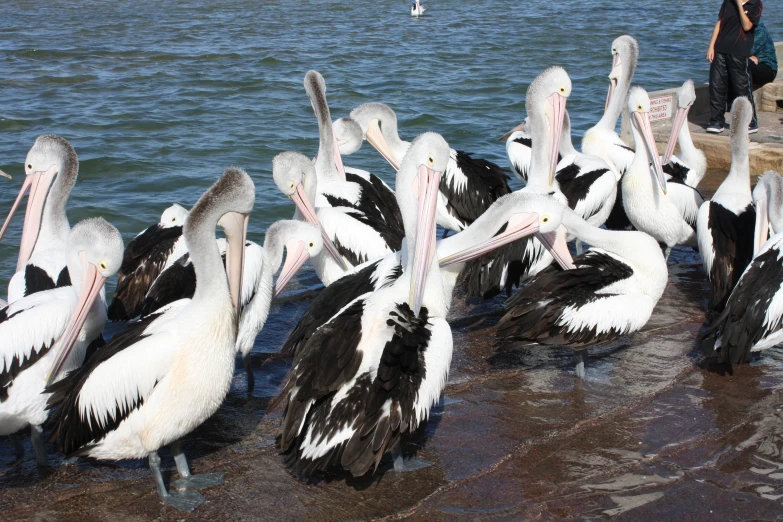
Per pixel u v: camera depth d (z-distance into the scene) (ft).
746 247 26.30
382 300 18.21
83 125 54.19
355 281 21.17
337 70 76.13
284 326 26.11
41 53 85.10
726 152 43.14
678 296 27.63
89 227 18.65
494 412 20.11
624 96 37.14
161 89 66.95
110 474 18.03
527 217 22.65
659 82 70.79
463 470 17.72
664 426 19.39
